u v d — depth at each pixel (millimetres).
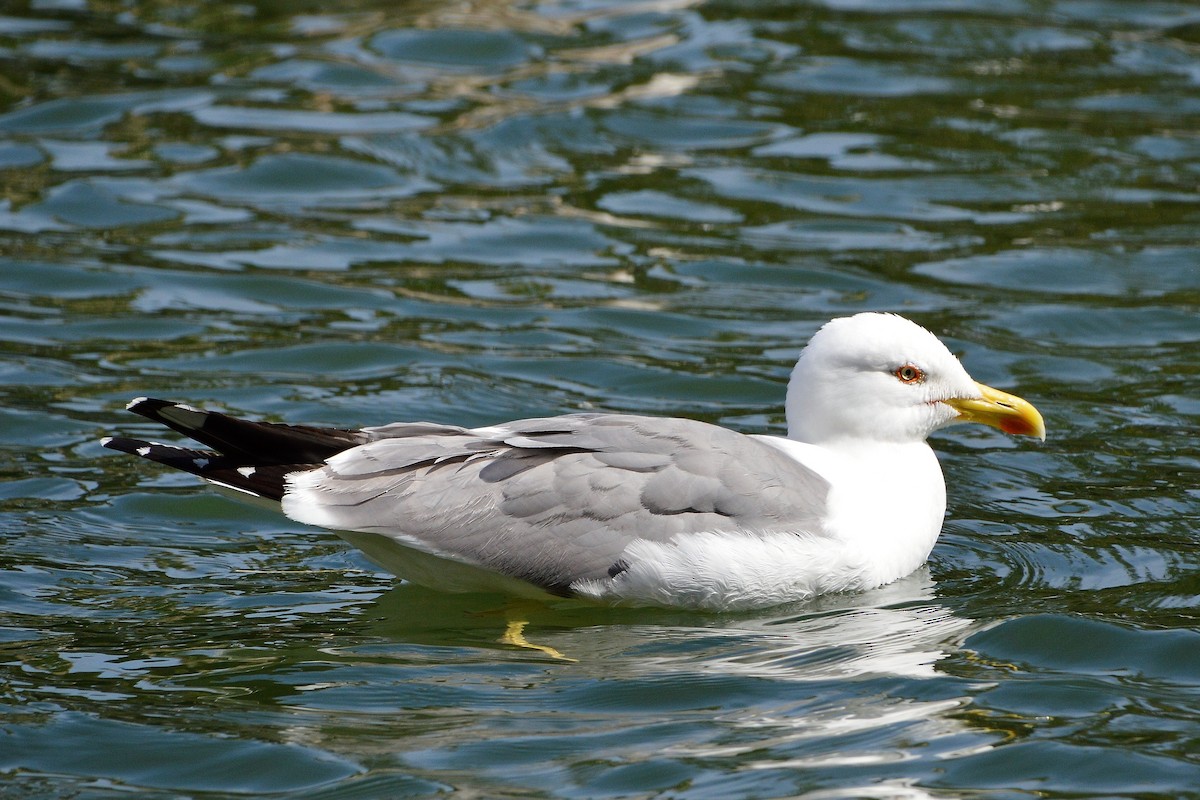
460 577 10125
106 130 19797
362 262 16734
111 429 12898
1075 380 14320
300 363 14367
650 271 16766
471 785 7844
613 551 9820
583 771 7980
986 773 7969
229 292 15898
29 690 8836
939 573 10805
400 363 14453
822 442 10922
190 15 24047
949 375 10883
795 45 23375
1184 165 19531
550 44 23172
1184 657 9312
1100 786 7863
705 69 22375
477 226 17766
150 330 14945
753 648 9578
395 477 9898
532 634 9875
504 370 14367
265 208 18031
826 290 16344
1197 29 24203
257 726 8477
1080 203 18547
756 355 14812
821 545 10094
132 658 9320
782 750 8211
